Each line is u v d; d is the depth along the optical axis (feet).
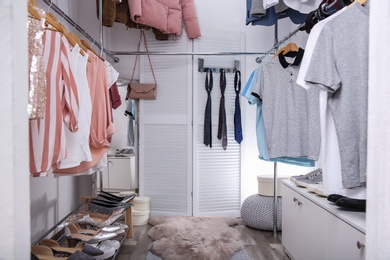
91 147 6.08
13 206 1.71
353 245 4.31
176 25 9.94
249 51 11.00
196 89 10.56
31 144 3.71
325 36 4.01
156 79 10.73
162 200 10.69
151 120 10.69
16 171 1.73
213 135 10.69
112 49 10.93
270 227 8.86
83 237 6.09
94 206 7.60
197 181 10.57
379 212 1.87
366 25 3.64
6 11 1.69
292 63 6.51
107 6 8.55
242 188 10.87
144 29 10.15
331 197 5.26
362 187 3.92
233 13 11.00
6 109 1.70
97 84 6.12
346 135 3.77
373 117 1.95
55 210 8.29
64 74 4.23
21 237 1.77
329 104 4.10
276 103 6.78
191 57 10.55
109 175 10.64
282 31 10.99
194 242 7.73
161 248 7.42
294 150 6.36
